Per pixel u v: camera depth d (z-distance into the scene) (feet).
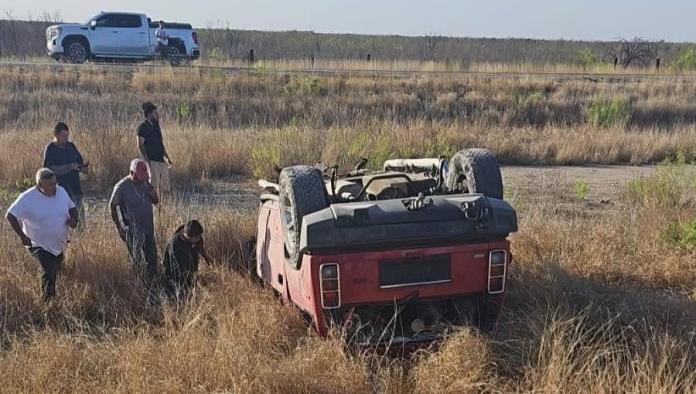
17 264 25.55
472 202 18.28
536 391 16.25
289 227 19.27
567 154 60.59
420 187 21.44
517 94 88.17
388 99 82.33
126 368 17.43
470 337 17.72
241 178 48.47
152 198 25.86
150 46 104.37
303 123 63.26
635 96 89.56
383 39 276.82
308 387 16.60
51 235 23.63
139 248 25.38
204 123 68.69
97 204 40.01
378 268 17.85
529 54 245.45
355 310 18.75
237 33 234.17
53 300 23.66
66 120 60.90
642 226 30.35
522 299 22.15
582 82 97.76
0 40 155.63
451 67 118.52
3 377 17.38
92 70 89.04
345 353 17.81
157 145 35.60
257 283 24.31
